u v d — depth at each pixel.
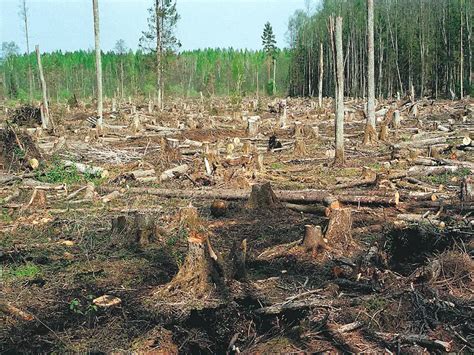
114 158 17.83
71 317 6.36
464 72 56.00
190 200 12.16
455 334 5.36
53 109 37.38
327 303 6.06
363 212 10.48
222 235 9.55
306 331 5.57
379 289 6.39
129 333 5.95
